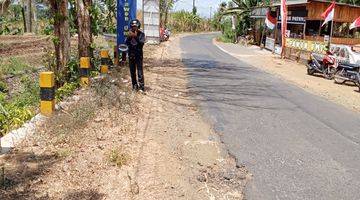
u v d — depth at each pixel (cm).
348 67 1574
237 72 1739
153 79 1385
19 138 685
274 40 3078
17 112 812
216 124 859
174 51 2723
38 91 1065
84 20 1380
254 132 812
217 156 671
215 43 4159
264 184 567
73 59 1288
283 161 655
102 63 1387
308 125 888
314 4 2619
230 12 4412
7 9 1171
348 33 2736
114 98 946
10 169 565
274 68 2025
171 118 885
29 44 2675
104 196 505
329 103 1163
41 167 575
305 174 607
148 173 576
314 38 2620
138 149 664
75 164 589
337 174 612
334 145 752
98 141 687
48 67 1314
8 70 1612
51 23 1180
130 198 504
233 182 571
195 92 1195
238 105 1051
